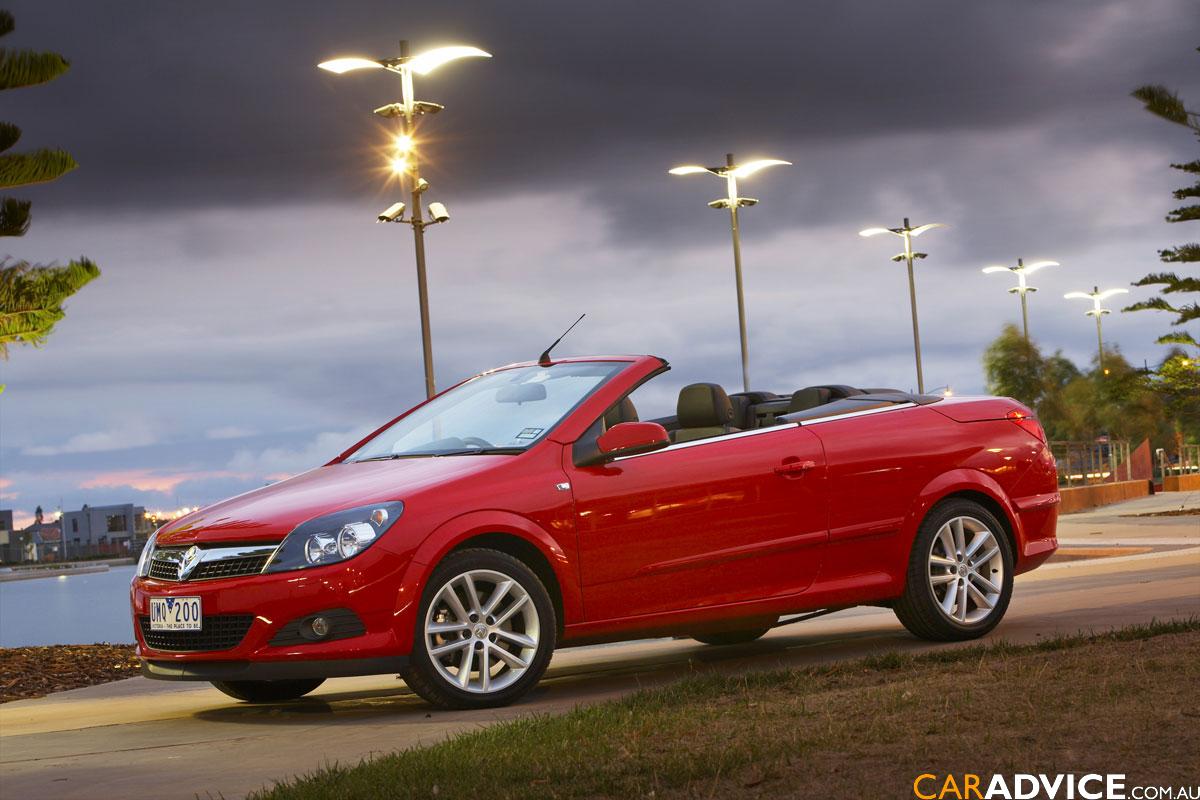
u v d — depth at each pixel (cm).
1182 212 3203
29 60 1409
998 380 7094
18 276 1481
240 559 670
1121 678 545
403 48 2178
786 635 1002
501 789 429
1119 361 7412
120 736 670
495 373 841
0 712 841
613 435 718
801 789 407
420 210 2223
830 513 790
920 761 426
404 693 788
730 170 3353
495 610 688
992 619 845
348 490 699
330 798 438
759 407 901
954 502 841
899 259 4425
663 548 730
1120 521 2688
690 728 512
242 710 752
